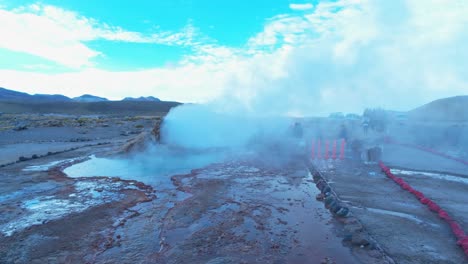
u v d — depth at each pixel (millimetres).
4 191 5863
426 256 3166
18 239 3713
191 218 4297
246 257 3193
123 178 6914
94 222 4258
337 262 3088
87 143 14453
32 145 13641
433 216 4340
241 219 4273
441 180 6387
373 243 3406
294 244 3512
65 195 5578
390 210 4578
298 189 5898
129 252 3357
